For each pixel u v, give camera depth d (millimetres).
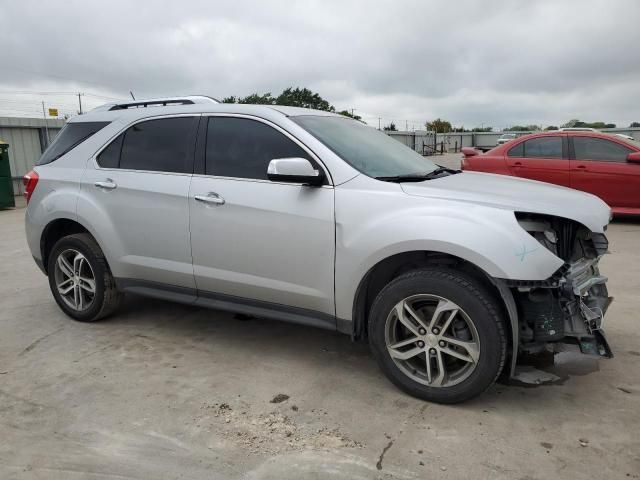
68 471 2535
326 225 3273
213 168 3773
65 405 3154
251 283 3623
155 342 4117
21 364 3740
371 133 4215
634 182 8305
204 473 2502
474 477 2441
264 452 2660
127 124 4266
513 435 2775
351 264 3195
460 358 2982
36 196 4605
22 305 5074
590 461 2541
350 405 3119
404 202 3100
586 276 3137
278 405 3127
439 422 2912
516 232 2811
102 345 4070
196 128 3920
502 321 2889
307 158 3441
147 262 4066
